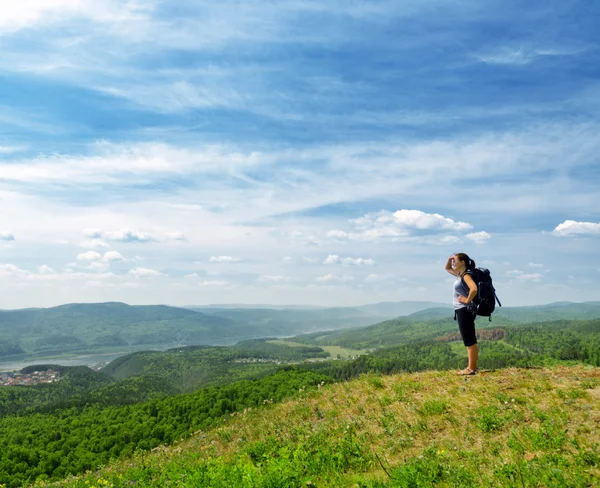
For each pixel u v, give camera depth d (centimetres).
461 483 555
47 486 1420
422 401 1023
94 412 7481
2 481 4284
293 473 662
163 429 5041
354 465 750
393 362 16950
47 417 8456
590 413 741
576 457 580
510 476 551
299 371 6259
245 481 653
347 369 16712
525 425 759
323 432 987
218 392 5866
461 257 1103
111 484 1078
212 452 1201
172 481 834
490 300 1088
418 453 746
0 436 6319
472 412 880
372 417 1020
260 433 1234
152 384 19238
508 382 1020
